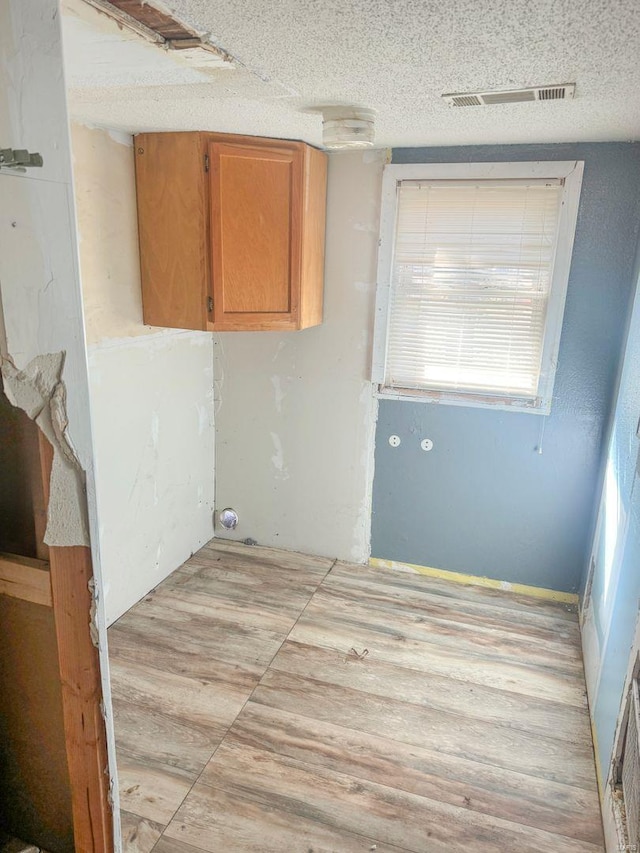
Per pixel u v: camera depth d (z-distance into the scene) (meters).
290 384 3.31
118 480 2.74
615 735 1.78
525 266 2.78
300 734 2.16
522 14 1.15
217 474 3.61
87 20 1.20
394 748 2.11
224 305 2.62
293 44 1.34
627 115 2.01
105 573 2.72
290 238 2.68
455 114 2.04
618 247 2.63
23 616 1.10
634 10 1.12
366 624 2.85
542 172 2.64
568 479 2.95
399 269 2.97
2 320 0.87
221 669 2.50
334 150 2.86
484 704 2.34
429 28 1.23
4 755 1.20
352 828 1.79
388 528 3.34
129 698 2.31
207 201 2.49
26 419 0.99
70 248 0.91
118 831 1.19
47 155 0.85
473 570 3.23
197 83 1.67
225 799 1.88
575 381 2.82
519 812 1.87
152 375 2.89
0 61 0.78
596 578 2.58
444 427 3.09
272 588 3.15
